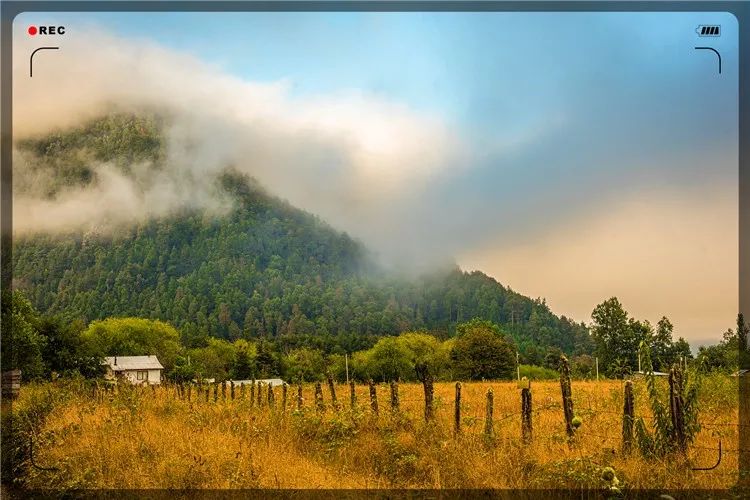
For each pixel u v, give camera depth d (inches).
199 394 1007.0
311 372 3686.0
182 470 471.2
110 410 738.2
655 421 499.5
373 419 601.6
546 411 733.9
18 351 1466.5
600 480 412.8
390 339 3740.2
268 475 464.1
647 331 1739.7
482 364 3201.3
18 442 553.0
